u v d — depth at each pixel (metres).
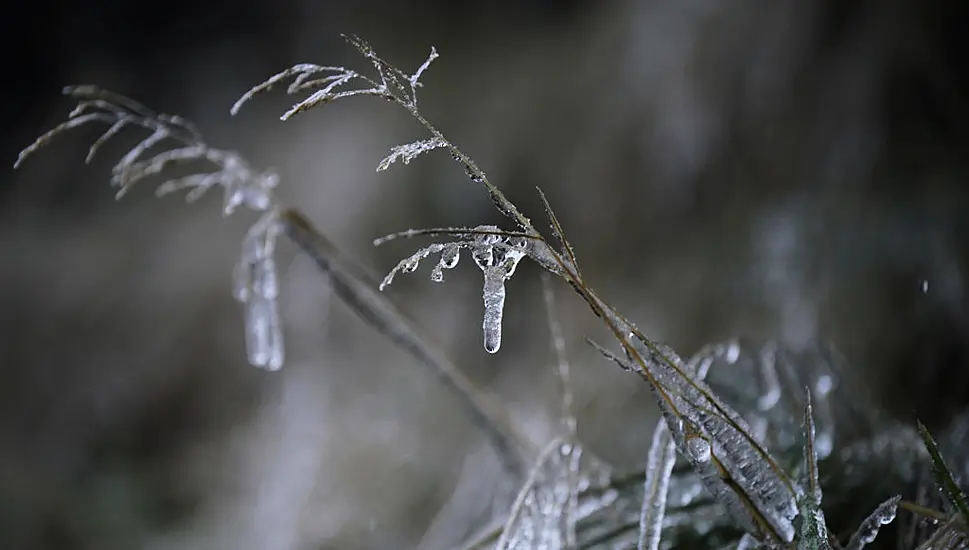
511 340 2.48
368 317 0.92
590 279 2.81
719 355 0.89
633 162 2.99
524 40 4.10
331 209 3.61
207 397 2.71
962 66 2.05
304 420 2.16
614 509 0.87
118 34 4.61
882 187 2.03
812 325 1.82
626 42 3.37
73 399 2.78
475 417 0.93
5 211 3.82
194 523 2.05
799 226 2.09
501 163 3.55
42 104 4.39
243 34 4.71
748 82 2.60
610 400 1.66
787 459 0.89
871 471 0.87
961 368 1.46
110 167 3.89
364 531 1.58
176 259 3.30
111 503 2.22
